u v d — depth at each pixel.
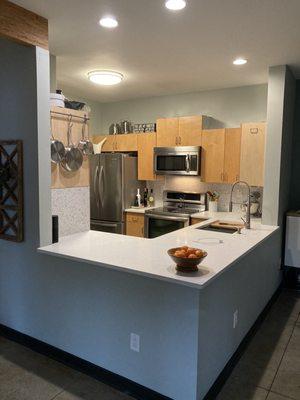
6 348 2.67
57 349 2.52
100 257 2.26
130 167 4.99
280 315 3.36
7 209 2.69
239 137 4.20
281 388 2.24
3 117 2.61
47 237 2.57
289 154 4.10
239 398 2.13
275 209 3.62
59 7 2.22
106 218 4.99
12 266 2.73
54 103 2.78
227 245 2.64
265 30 2.59
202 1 2.13
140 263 2.13
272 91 3.53
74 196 3.00
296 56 3.19
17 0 2.13
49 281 2.50
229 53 3.12
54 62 3.23
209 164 4.43
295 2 2.14
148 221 4.70
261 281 3.16
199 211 4.72
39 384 2.24
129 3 2.16
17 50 2.45
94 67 3.61
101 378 2.29
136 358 2.12
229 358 2.42
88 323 2.32
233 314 2.44
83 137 3.02
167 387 2.01
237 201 4.62
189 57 3.26
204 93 4.78
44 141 2.46
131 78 4.06
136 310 2.09
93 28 2.57
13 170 2.57
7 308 2.82
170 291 1.94
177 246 2.58
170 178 5.17
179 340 1.94
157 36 2.72
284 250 4.00
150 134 4.90
